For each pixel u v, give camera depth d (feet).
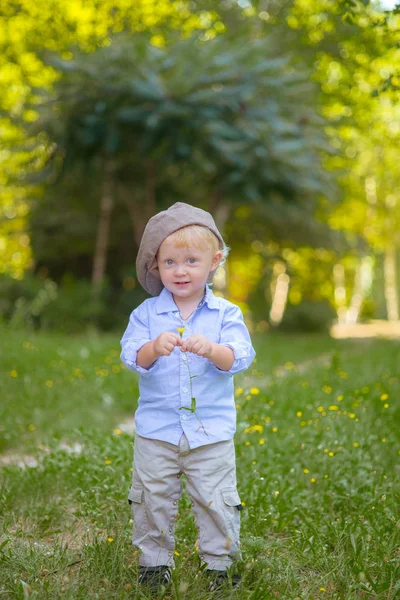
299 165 44.27
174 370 9.25
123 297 59.57
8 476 14.60
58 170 47.91
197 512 9.35
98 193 56.59
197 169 44.80
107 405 24.35
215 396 9.31
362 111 60.80
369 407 18.47
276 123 42.78
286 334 75.20
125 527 11.05
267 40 45.83
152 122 39.45
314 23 55.01
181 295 9.43
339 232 68.49
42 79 56.80
